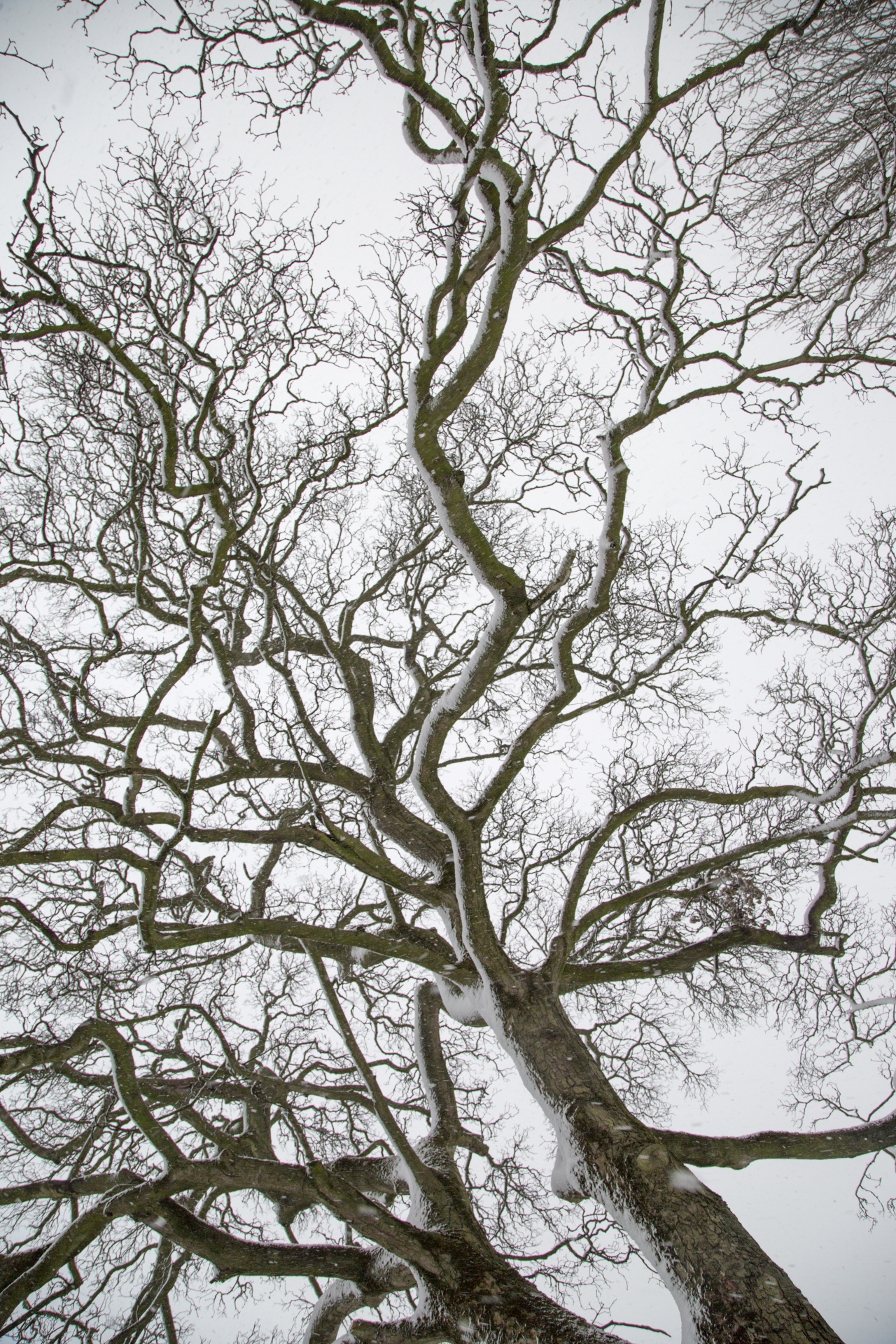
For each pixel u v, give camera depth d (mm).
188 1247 5922
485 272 5906
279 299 8148
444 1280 5395
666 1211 4965
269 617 7656
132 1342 8477
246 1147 8148
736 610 8922
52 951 9664
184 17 5871
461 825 6688
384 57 5172
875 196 8695
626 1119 5645
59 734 9594
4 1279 5996
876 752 8117
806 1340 4211
